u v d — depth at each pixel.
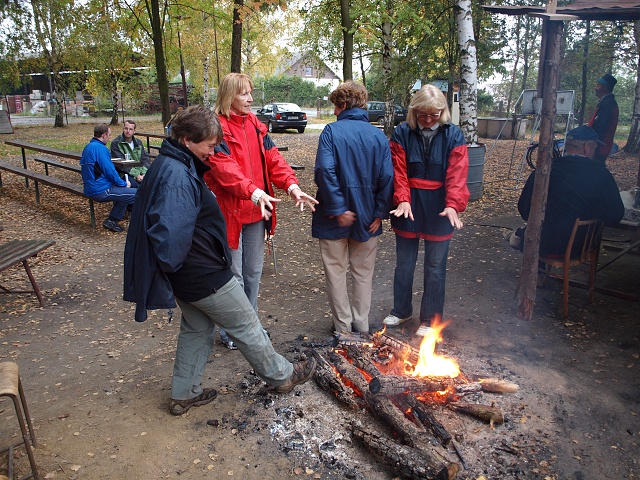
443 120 3.67
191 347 3.10
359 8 9.51
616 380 3.41
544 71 3.93
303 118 24.55
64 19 23.59
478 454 2.72
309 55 20.84
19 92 45.81
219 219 2.77
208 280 2.76
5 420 3.12
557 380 3.40
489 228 7.16
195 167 2.70
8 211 8.99
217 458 2.75
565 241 4.34
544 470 2.61
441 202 3.79
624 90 22.14
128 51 24.48
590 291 4.61
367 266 3.95
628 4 3.82
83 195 7.54
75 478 2.61
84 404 3.28
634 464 2.65
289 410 3.11
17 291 5.23
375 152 3.57
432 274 3.93
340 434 2.89
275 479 2.60
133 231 2.68
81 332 4.39
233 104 3.54
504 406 3.12
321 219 3.79
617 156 13.51
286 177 3.77
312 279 5.55
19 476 2.61
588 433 2.89
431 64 13.02
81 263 6.24
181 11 14.16
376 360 3.47
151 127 26.78
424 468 2.46
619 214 4.30
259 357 3.04
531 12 3.86
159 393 3.40
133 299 2.73
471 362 3.63
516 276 5.35
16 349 4.08
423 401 3.10
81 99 39.56
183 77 22.41
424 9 11.75
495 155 14.75
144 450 2.82
